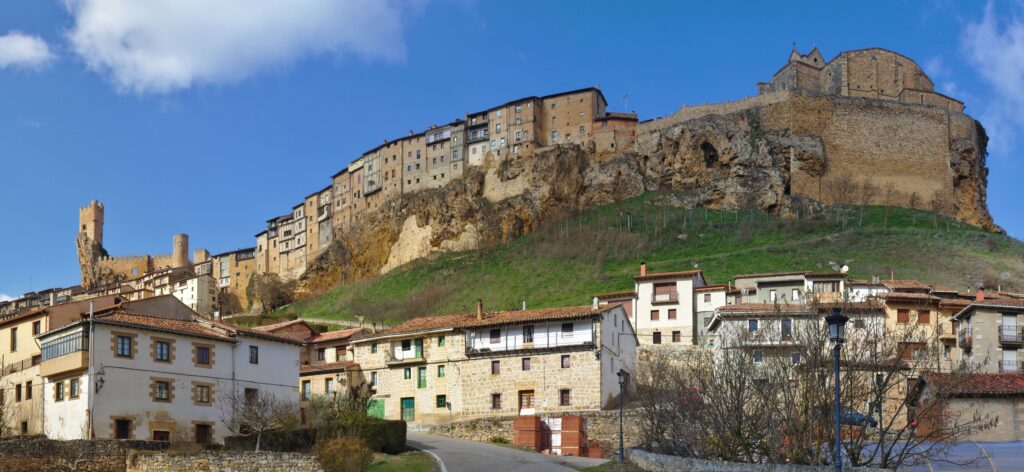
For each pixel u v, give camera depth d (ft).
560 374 266.57
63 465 186.60
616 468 178.09
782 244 578.66
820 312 211.61
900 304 261.03
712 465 147.02
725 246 599.16
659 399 188.85
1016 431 187.01
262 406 218.38
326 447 186.19
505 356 275.18
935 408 158.81
